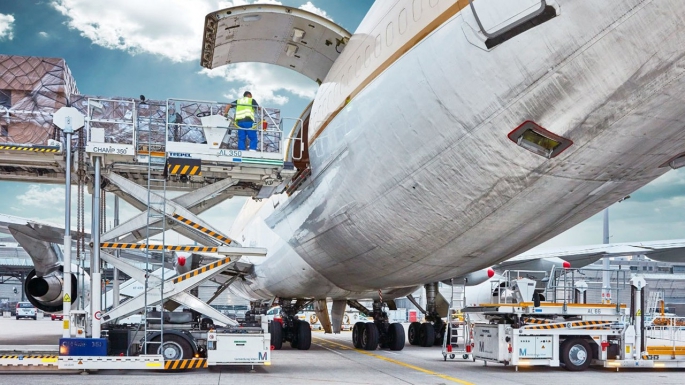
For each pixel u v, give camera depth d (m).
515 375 11.38
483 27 7.50
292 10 13.61
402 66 9.16
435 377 11.02
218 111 12.64
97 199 11.53
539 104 7.54
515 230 9.99
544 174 8.50
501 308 12.14
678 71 6.88
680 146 8.26
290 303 19.95
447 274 12.62
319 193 12.91
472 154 8.59
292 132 15.30
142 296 11.84
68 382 9.95
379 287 15.20
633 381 10.62
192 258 17.39
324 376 11.09
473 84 7.94
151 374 11.12
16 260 64.88
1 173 13.35
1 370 11.35
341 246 13.03
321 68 15.76
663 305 15.77
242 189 14.66
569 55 7.00
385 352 16.84
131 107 12.17
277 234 17.06
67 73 12.41
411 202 10.07
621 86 7.09
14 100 11.96
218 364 11.33
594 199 9.35
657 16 6.37
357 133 10.65
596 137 7.80
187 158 11.90
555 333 11.97
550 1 6.78
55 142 11.55
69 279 11.09
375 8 11.34
